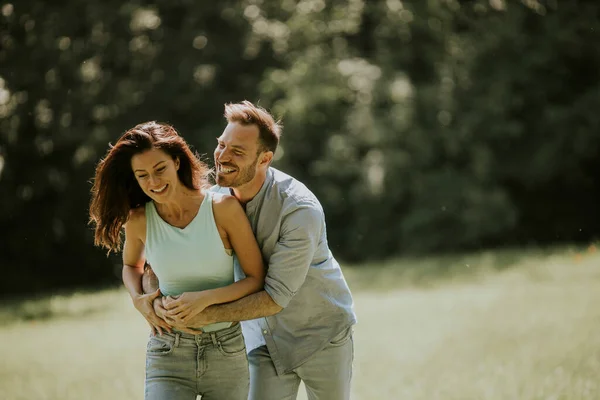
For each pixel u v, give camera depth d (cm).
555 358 979
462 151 3086
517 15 3070
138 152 491
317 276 546
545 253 2353
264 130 512
